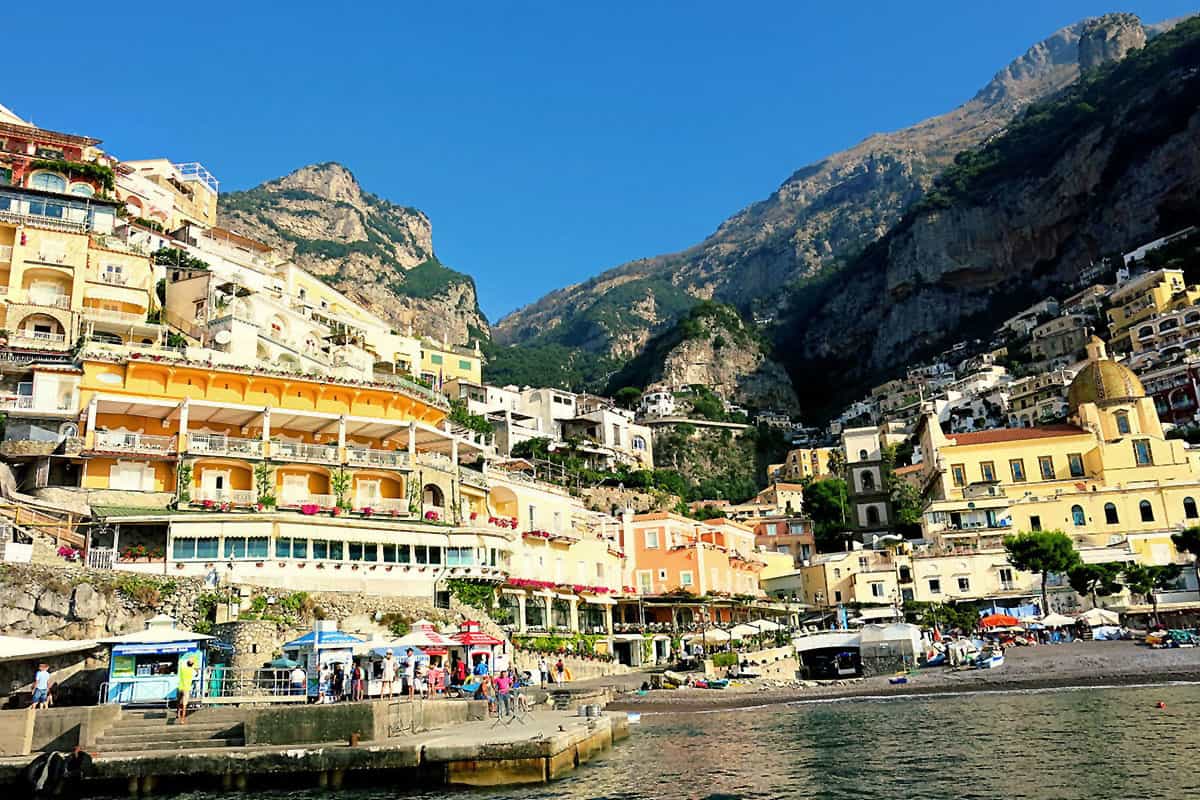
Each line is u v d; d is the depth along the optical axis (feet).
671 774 99.50
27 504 164.14
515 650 190.80
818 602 324.39
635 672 226.38
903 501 422.41
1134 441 340.59
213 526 169.27
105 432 186.19
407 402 236.22
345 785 91.56
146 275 253.24
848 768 101.71
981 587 302.45
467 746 92.53
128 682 112.68
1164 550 315.37
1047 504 329.31
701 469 605.31
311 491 205.26
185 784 90.99
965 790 87.97
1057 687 180.55
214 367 205.87
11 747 96.99
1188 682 176.55
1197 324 507.30
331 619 159.74
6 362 198.18
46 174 275.18
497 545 208.03
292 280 354.13
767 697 184.65
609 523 302.04
